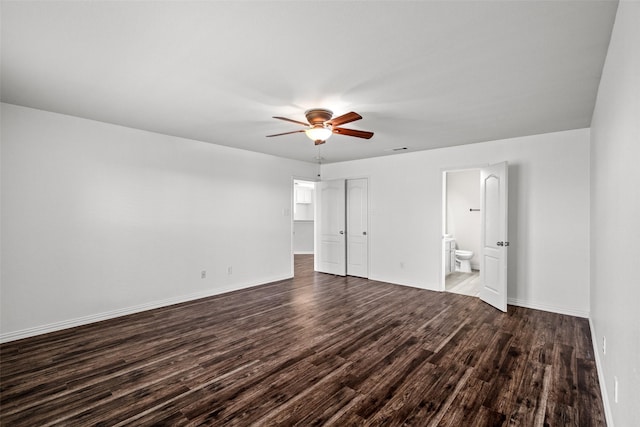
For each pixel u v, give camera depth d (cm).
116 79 243
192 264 451
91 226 357
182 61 213
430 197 507
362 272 603
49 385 230
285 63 215
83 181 351
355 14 160
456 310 403
